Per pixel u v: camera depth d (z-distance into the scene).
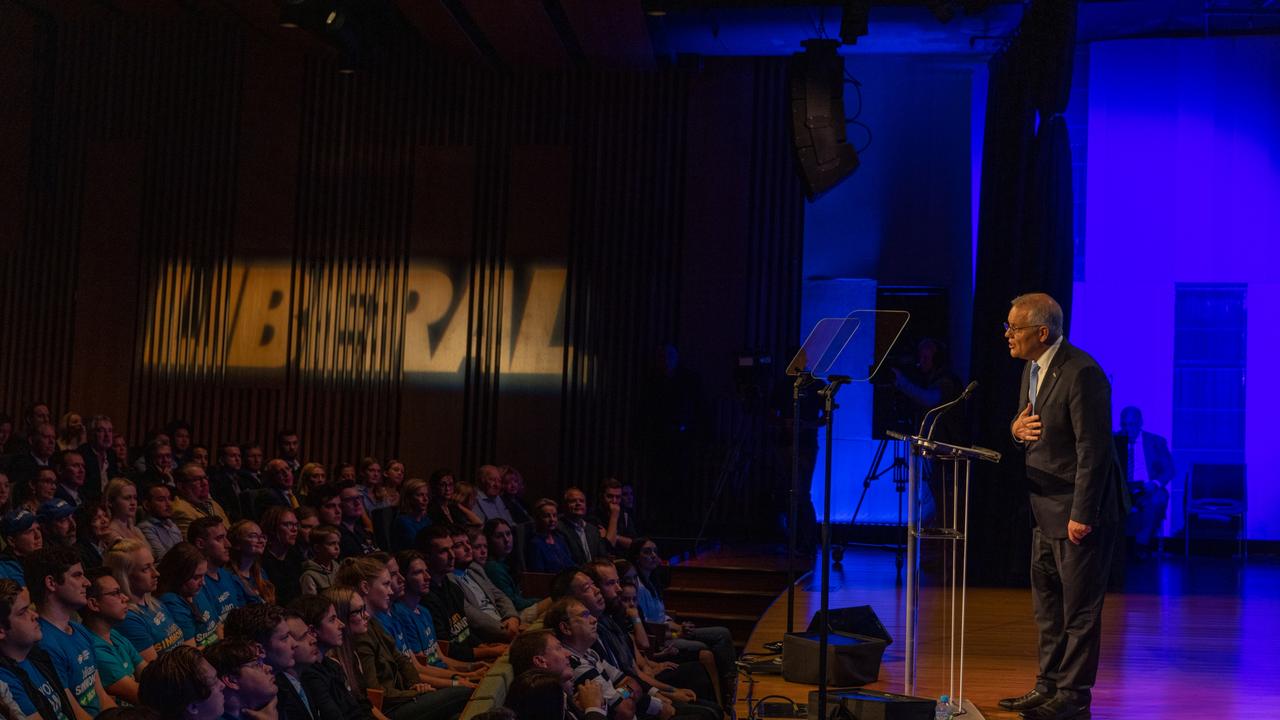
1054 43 8.53
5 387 10.91
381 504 8.36
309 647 3.87
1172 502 10.55
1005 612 7.01
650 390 10.24
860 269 10.99
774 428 9.91
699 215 10.80
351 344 10.87
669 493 10.34
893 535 10.56
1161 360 10.69
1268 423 10.55
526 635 3.93
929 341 9.20
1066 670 4.17
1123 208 10.80
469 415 10.74
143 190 11.02
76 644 3.87
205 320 10.94
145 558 4.42
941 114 11.00
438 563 5.69
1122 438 9.01
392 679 4.77
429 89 11.00
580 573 5.01
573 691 4.24
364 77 11.02
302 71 11.02
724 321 10.70
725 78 10.88
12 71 10.80
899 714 3.98
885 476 10.64
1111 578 8.23
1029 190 8.85
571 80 10.94
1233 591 8.20
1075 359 4.16
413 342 10.81
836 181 9.32
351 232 10.95
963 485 8.93
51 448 7.48
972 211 10.91
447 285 10.83
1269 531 10.46
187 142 11.02
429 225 10.88
